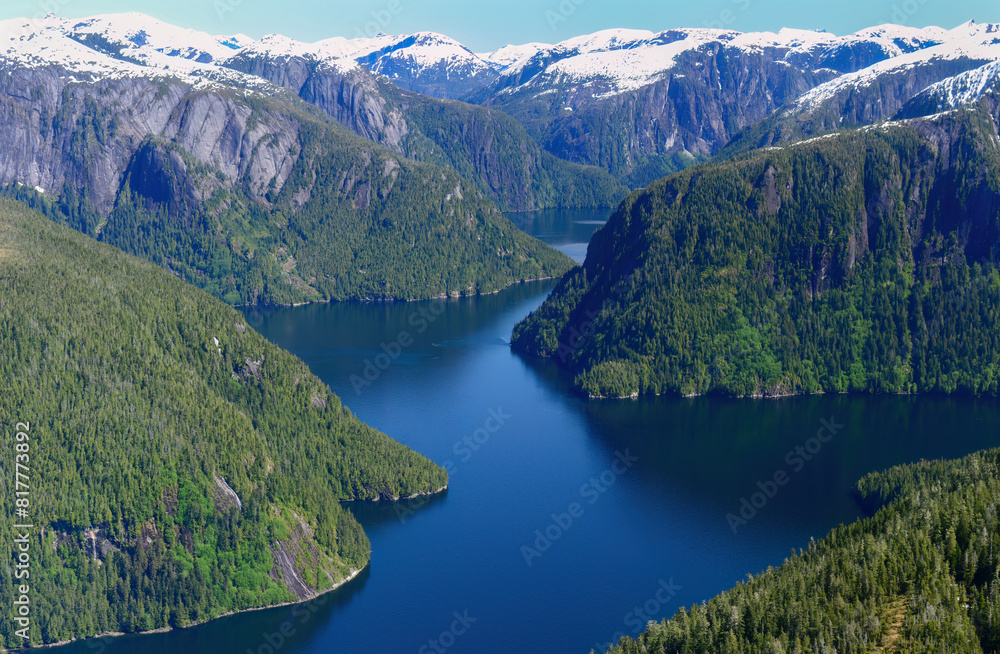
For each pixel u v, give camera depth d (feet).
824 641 501.15
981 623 500.33
